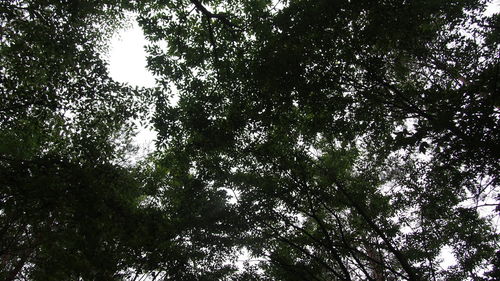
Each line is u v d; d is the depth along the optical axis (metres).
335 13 7.10
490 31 7.66
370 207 10.86
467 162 5.80
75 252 6.95
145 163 11.27
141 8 9.73
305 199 11.37
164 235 9.03
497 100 5.04
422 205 9.05
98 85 7.43
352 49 7.41
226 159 11.26
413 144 5.58
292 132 10.44
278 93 8.16
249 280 11.31
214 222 11.45
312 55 7.46
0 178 5.88
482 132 5.08
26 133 7.48
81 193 6.43
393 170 10.64
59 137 7.56
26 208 6.20
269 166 11.27
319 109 8.23
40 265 6.86
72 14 8.23
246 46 9.16
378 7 6.95
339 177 11.68
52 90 7.05
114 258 8.27
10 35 7.21
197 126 8.97
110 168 7.34
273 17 8.12
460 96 5.34
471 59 7.78
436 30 7.89
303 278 9.88
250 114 8.97
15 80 6.59
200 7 9.11
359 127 8.70
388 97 7.66
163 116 8.77
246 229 11.45
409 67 9.41
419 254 9.63
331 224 11.58
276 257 10.98
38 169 6.33
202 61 9.77
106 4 9.85
